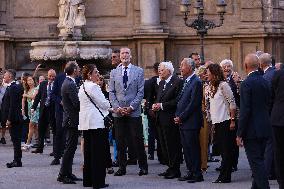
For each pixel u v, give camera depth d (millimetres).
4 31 30281
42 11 31094
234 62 30672
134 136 15203
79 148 21188
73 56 25703
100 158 13320
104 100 13383
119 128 15227
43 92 19281
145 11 30219
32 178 14734
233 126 13773
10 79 16656
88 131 13430
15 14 31078
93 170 13266
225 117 13914
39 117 19547
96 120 13258
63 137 17062
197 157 14203
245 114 11672
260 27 30328
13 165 16672
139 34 30031
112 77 15516
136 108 15109
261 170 11695
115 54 16656
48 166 16750
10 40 30453
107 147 14977
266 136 11758
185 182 14062
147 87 17062
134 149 15766
